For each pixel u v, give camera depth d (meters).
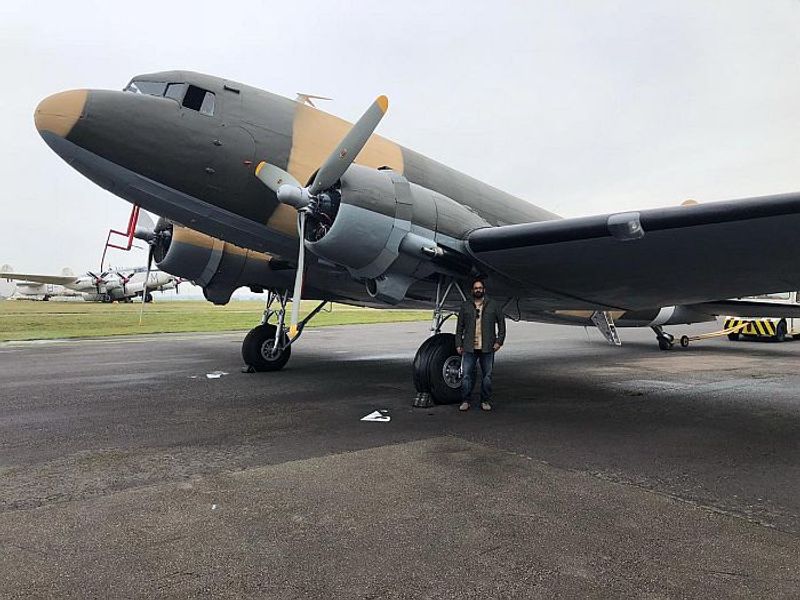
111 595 2.38
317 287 9.58
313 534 3.03
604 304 8.94
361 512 3.36
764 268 6.55
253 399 7.25
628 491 3.79
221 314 33.03
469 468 4.28
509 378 9.68
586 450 4.85
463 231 7.03
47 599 2.33
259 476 4.04
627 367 11.40
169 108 6.51
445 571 2.62
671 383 9.06
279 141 7.20
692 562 2.73
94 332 20.58
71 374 9.66
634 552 2.84
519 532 3.08
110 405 6.82
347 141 6.12
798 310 13.79
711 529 3.15
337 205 6.40
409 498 3.61
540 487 3.85
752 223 5.32
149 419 6.01
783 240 5.64
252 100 7.16
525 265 7.13
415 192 6.81
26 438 5.16
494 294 8.31
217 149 6.73
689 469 4.32
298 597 2.38
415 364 6.90
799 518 3.33
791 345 17.31
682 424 5.93
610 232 5.89
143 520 3.20
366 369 10.58
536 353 14.50
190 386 8.34
